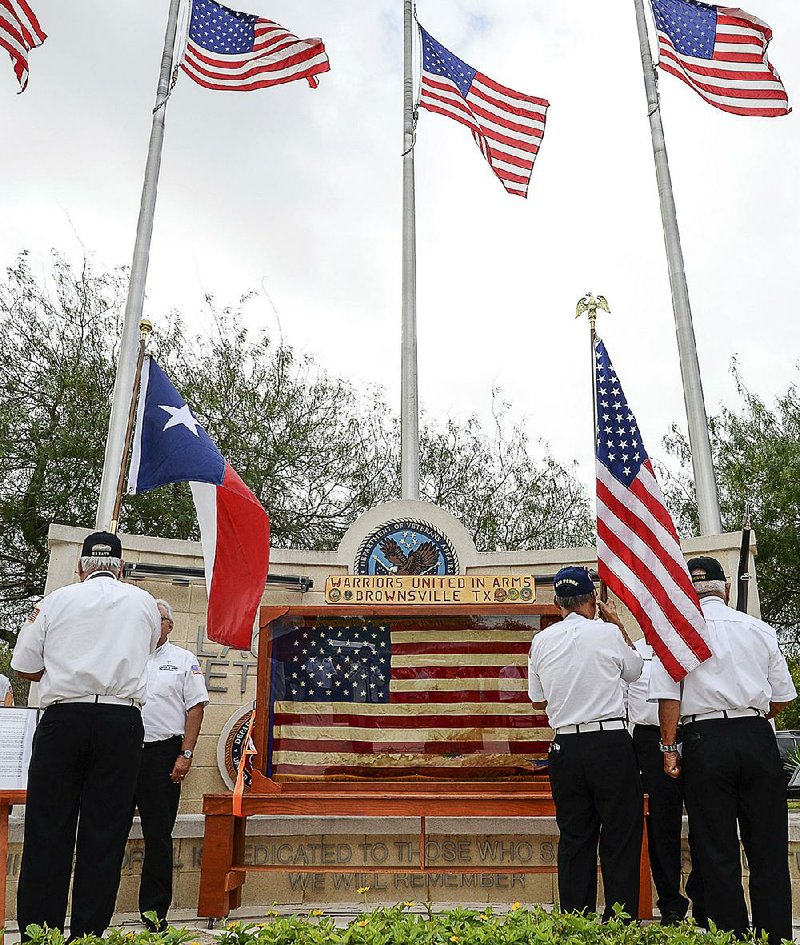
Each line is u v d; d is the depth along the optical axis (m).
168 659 6.00
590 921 3.35
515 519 18.00
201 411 15.85
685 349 10.14
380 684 7.02
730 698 4.36
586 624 5.10
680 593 4.91
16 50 9.73
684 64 10.99
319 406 17.05
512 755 6.88
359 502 16.72
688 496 17.36
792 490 15.60
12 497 14.79
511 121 11.17
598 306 6.45
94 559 4.73
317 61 10.89
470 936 2.93
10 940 5.09
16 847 6.08
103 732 4.23
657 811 5.74
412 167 11.32
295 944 2.96
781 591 16.23
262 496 15.90
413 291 10.60
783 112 10.83
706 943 3.14
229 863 5.99
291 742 6.89
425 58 11.33
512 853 6.88
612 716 4.89
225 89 10.70
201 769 7.50
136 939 3.08
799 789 10.88
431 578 7.04
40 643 4.41
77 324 15.82
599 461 5.86
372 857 6.87
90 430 15.15
